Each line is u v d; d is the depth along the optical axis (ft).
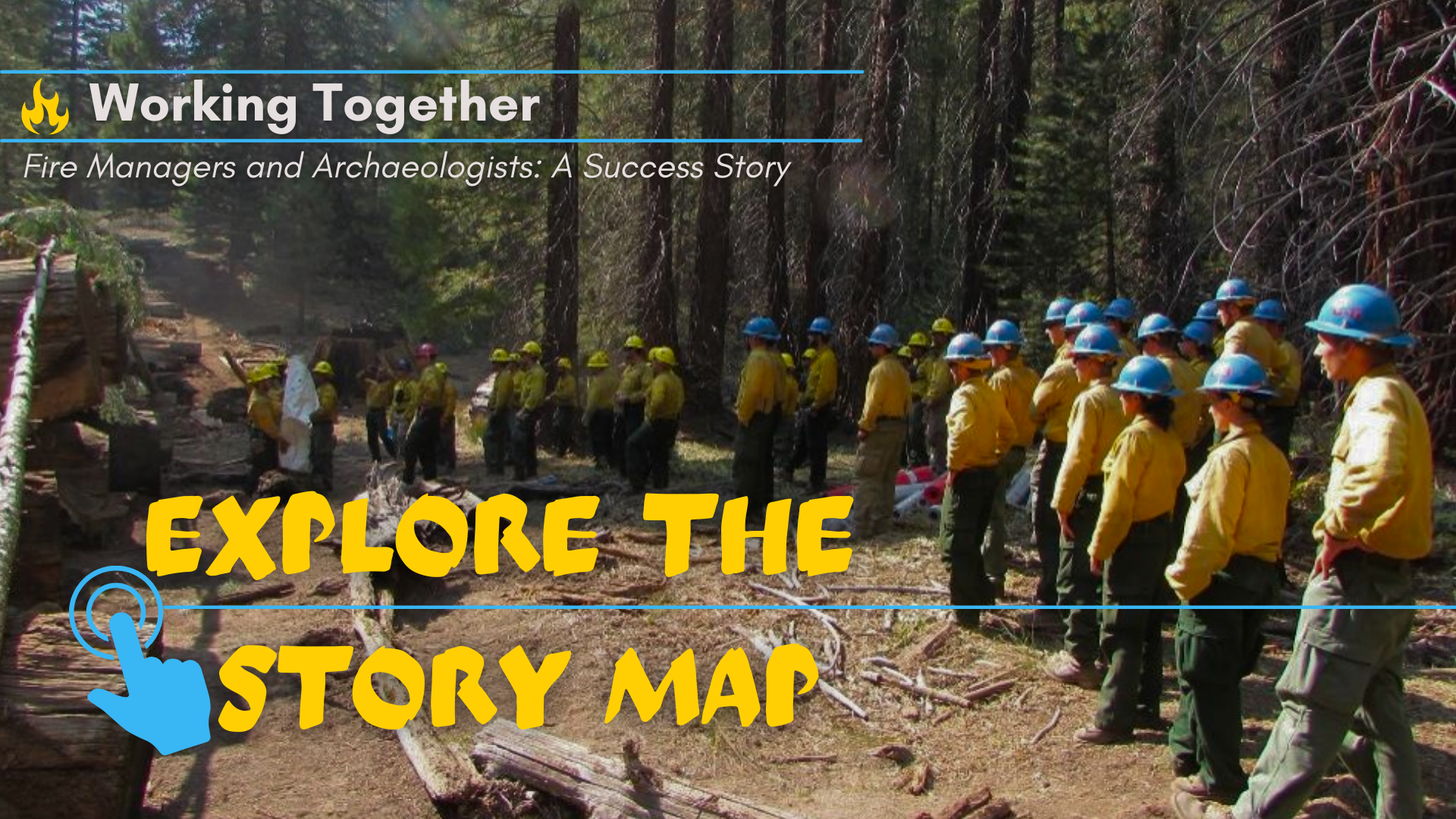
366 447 64.85
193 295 125.18
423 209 93.25
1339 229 30.66
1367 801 16.49
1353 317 13.85
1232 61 35.78
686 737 20.27
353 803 17.95
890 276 68.18
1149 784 17.69
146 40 132.67
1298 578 29.99
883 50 61.93
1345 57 30.53
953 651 23.75
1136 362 18.72
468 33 75.00
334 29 134.00
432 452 46.75
